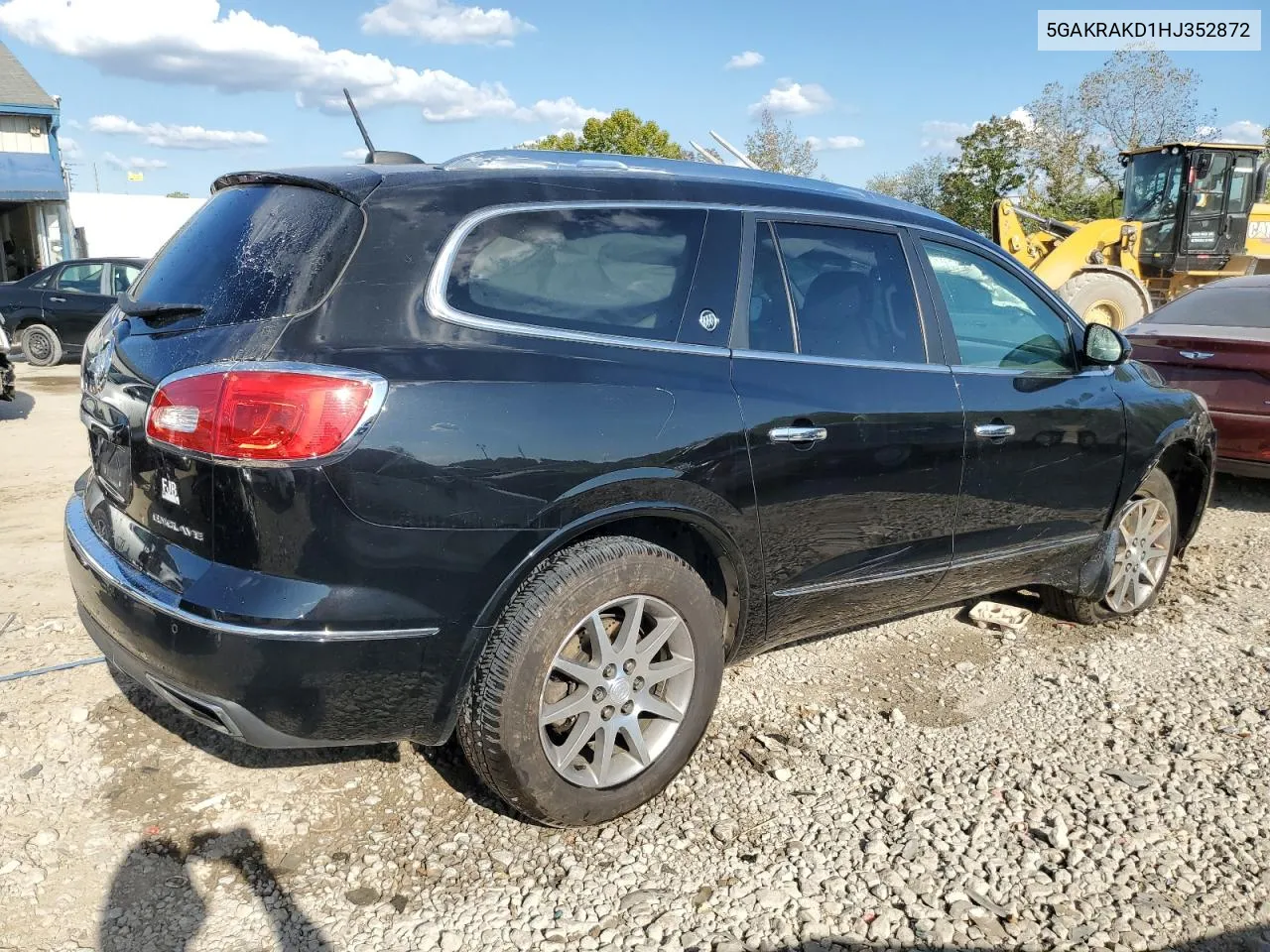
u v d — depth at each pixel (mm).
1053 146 39219
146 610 2500
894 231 3615
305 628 2363
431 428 2439
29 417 9469
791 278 3266
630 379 2779
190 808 2959
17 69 24781
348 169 2801
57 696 3586
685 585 2910
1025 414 3797
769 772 3250
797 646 4289
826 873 2734
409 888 2645
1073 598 4484
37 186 24828
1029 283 4051
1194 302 7320
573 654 2824
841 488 3234
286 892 2609
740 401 2969
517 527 2561
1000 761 3344
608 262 2895
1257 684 3957
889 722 3609
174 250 3016
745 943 2461
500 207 2740
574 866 2748
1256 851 2857
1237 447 6262
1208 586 5148
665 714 2990
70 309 13914
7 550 5227
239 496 2354
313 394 2334
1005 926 2537
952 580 3807
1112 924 2549
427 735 2652
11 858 2707
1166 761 3352
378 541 2402
